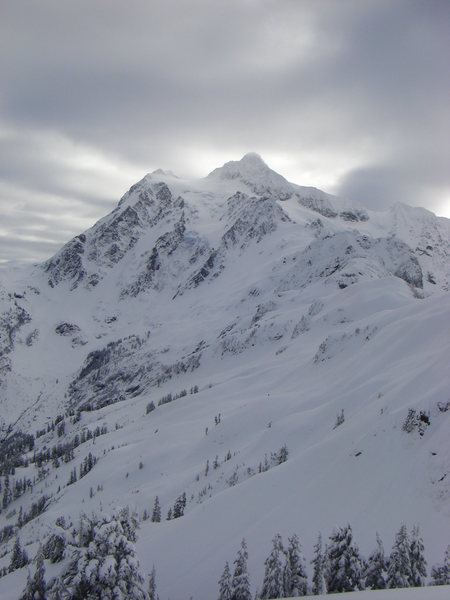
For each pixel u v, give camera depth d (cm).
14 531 17600
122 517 4672
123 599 3891
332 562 4806
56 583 4128
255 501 7569
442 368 8238
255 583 5766
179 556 6956
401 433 7138
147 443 18975
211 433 15850
